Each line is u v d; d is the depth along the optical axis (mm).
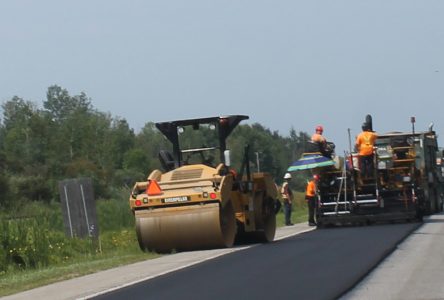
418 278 17719
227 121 30297
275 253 24625
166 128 30781
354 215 37969
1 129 157375
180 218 27844
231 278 18984
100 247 31406
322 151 38406
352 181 38031
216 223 27562
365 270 19062
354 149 38312
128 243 33281
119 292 17969
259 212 30391
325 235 31734
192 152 30562
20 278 22953
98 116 141625
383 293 15922
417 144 44562
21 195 79250
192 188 28125
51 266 27344
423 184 42906
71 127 134625
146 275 21031
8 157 104562
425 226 34188
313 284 17234
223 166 29609
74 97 173250
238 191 30000
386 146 39750
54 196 82562
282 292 16391
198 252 27547
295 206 68812
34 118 133750
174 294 17078
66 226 32188
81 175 103438
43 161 125812
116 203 49375
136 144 144125
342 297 15641
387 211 38062
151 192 28297
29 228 29984
